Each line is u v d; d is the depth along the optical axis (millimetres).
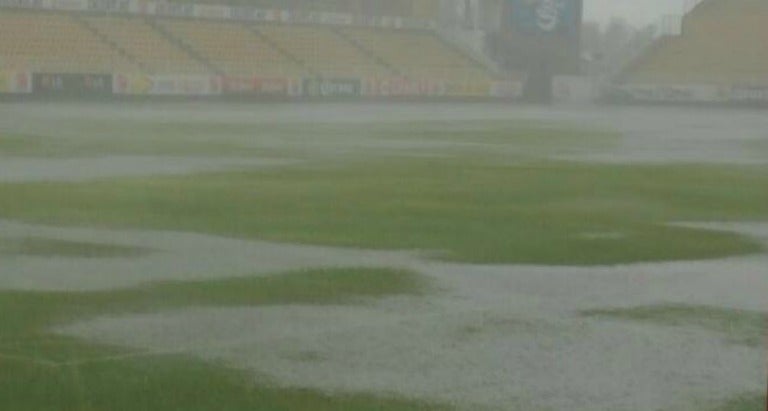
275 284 8727
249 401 5508
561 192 16422
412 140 28656
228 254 10211
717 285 8961
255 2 59719
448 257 10188
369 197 15266
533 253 10516
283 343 6766
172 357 6367
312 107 48344
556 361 6371
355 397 5613
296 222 12539
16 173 17828
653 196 16109
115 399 5496
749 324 7453
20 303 7879
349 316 7578
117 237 11188
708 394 5738
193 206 13930
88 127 30469
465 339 6914
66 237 11156
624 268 9750
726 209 14570
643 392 5762
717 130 35750
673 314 7762
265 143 26266
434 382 5910
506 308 7906
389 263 9812
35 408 5328
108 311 7648
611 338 6988
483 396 5656
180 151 23297
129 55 51406
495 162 21922
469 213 13641
